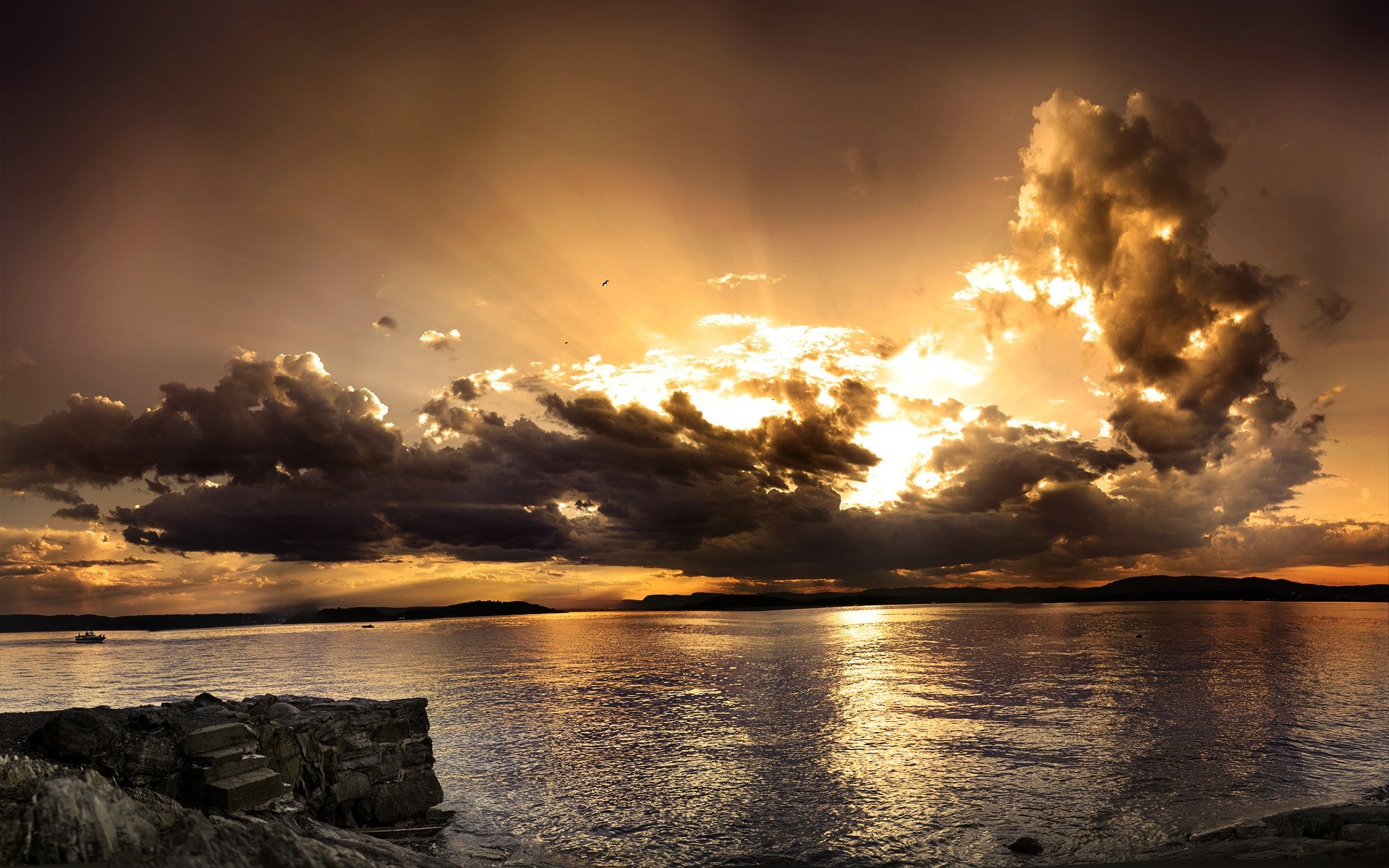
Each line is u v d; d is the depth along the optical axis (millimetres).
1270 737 52406
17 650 190375
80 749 23578
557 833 32469
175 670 116500
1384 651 131250
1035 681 89625
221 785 24312
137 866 10438
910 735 55125
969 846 30328
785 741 53500
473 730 59438
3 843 11977
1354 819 26688
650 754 49000
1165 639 170125
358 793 32156
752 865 28594
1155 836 30750
